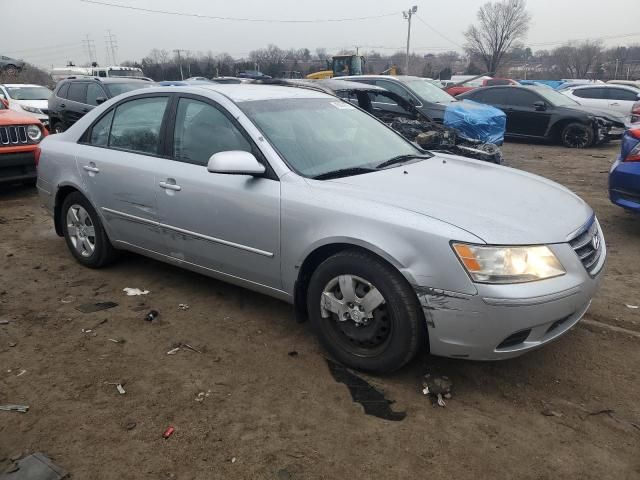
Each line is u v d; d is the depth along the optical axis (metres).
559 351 3.46
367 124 4.36
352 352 3.19
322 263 3.19
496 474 2.44
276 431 2.71
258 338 3.63
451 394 3.02
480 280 2.70
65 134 4.91
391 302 2.93
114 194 4.31
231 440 2.65
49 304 4.15
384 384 3.11
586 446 2.62
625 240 5.71
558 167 10.51
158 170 3.96
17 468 2.46
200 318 3.92
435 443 2.63
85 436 2.67
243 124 3.59
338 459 2.53
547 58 78.12
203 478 2.41
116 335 3.67
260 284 3.61
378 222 2.93
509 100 13.86
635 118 13.55
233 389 3.06
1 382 3.13
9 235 5.96
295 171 3.39
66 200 4.84
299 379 3.16
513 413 2.87
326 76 30.47
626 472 2.45
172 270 4.82
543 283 2.75
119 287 4.47
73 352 3.45
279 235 3.34
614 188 5.57
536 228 2.89
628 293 4.34
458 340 2.82
